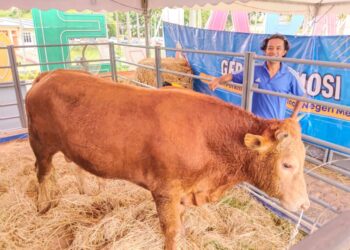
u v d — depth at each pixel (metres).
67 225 2.84
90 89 2.33
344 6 6.43
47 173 2.93
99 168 2.35
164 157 2.03
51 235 2.70
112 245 2.48
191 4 5.13
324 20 7.74
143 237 2.56
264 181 1.99
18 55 12.03
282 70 3.36
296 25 9.73
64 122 2.37
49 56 10.35
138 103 2.15
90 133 2.24
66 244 2.64
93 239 2.58
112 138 2.16
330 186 3.82
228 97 5.89
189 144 2.02
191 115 2.06
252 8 7.30
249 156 2.00
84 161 2.41
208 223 2.81
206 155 2.06
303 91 3.42
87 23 10.80
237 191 3.33
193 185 2.15
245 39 5.31
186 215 2.80
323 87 4.16
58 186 3.23
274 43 3.27
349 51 3.80
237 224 2.84
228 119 2.05
